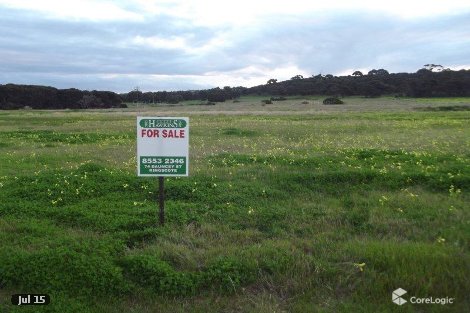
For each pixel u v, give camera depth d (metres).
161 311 4.36
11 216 7.08
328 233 6.29
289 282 4.83
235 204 7.75
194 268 5.14
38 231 6.36
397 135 19.62
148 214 7.08
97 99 89.94
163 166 6.36
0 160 12.98
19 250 5.48
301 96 111.44
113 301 4.55
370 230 6.48
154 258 5.19
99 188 8.65
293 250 5.53
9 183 9.14
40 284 4.76
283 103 87.44
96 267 4.93
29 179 9.27
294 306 4.44
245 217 7.03
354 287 4.75
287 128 23.72
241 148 15.52
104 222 6.69
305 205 7.64
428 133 20.48
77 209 7.27
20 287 4.75
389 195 8.23
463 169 9.91
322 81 118.06
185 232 6.35
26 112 58.38
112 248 5.57
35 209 7.38
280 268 5.06
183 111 57.69
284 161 11.65
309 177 9.32
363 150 13.12
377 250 5.39
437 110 50.66
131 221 6.66
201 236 6.24
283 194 8.35
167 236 6.15
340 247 5.67
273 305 4.47
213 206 7.67
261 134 20.73
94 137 19.78
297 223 6.78
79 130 24.23
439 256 5.17
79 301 4.52
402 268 4.95
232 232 6.35
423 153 12.68
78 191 8.34
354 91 106.31
